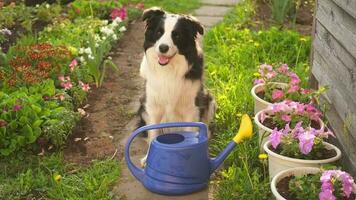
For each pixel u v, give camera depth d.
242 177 2.32
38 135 2.56
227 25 4.12
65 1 4.66
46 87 2.87
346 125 2.17
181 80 2.51
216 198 2.26
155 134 2.62
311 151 2.19
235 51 3.58
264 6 4.65
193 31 2.46
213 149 2.59
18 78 2.91
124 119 2.90
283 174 2.09
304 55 3.56
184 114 2.62
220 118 2.81
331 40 2.48
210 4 4.94
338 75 2.36
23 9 4.04
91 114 2.94
